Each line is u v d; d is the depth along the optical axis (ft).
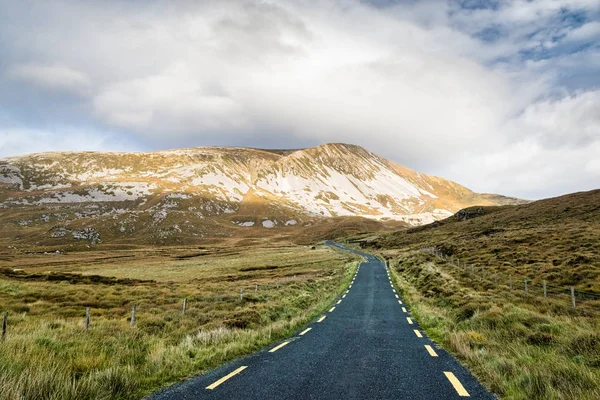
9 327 43.65
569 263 100.17
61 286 106.63
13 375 20.42
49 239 555.28
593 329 38.06
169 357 28.68
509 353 29.91
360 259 231.91
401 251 260.42
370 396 21.25
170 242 608.60
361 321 52.85
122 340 36.73
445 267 125.80
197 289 107.96
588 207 206.59
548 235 147.43
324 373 26.32
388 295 86.99
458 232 273.95
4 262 290.76
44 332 38.01
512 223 229.25
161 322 51.11
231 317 52.03
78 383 20.07
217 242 638.94
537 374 22.41
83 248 474.08
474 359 28.94
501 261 123.54
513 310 47.96
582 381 21.62
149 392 21.66
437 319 49.62
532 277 95.40
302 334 42.88
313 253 307.58
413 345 36.65
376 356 31.86
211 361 29.48
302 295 80.38
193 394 21.33
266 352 33.45
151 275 189.47
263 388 22.66
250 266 220.64
